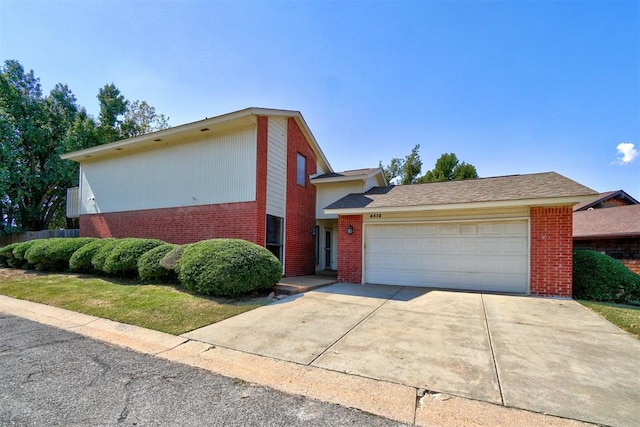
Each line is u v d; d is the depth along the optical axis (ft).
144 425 7.85
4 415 8.21
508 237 26.45
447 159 90.99
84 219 44.93
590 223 42.57
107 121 72.95
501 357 12.16
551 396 9.17
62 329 16.16
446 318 17.93
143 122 82.99
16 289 25.18
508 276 26.32
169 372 11.13
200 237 34.09
